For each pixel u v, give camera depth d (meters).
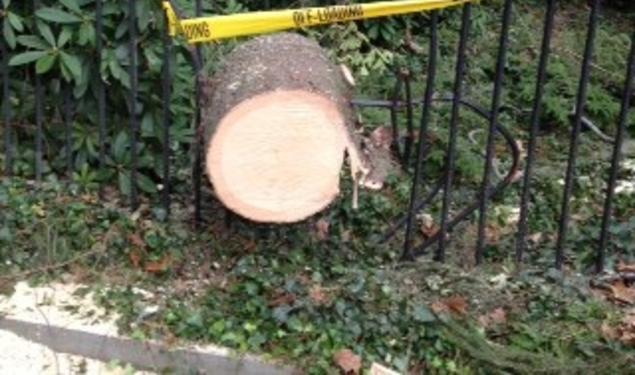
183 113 3.84
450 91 5.10
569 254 3.74
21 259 3.46
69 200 3.70
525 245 3.79
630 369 3.08
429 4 3.30
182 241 3.57
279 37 3.41
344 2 4.86
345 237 3.72
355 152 3.15
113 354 3.22
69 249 3.51
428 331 3.21
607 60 5.70
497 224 3.95
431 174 4.33
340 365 3.11
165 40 3.51
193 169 3.69
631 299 3.46
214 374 3.18
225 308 3.30
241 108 3.08
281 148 3.12
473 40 5.67
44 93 3.81
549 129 5.18
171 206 3.80
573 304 3.38
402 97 4.86
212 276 3.45
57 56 3.60
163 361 3.20
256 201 3.17
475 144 4.65
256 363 3.15
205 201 3.79
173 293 3.37
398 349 3.18
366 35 5.41
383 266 3.56
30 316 3.26
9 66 3.68
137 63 3.69
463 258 3.69
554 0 3.31
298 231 3.64
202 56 3.64
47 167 3.86
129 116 3.80
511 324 3.29
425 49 5.49
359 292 3.31
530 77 5.40
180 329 3.22
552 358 3.12
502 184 3.68
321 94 3.09
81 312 3.29
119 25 3.63
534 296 3.40
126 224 3.61
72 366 3.21
